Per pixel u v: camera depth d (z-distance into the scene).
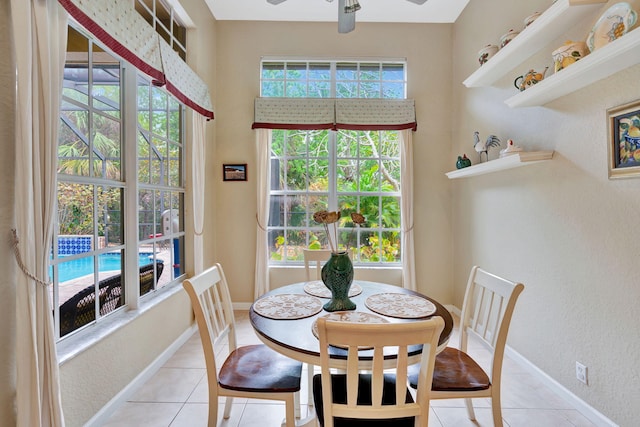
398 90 3.63
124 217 2.15
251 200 3.57
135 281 2.17
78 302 1.74
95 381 1.70
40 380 1.26
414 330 0.98
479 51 2.85
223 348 2.65
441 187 3.59
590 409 1.78
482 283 1.69
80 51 1.76
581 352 1.84
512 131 2.46
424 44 3.56
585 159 1.79
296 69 3.61
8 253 1.22
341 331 0.96
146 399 1.97
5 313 1.21
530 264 2.27
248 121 3.54
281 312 1.58
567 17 1.74
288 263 3.65
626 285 1.57
